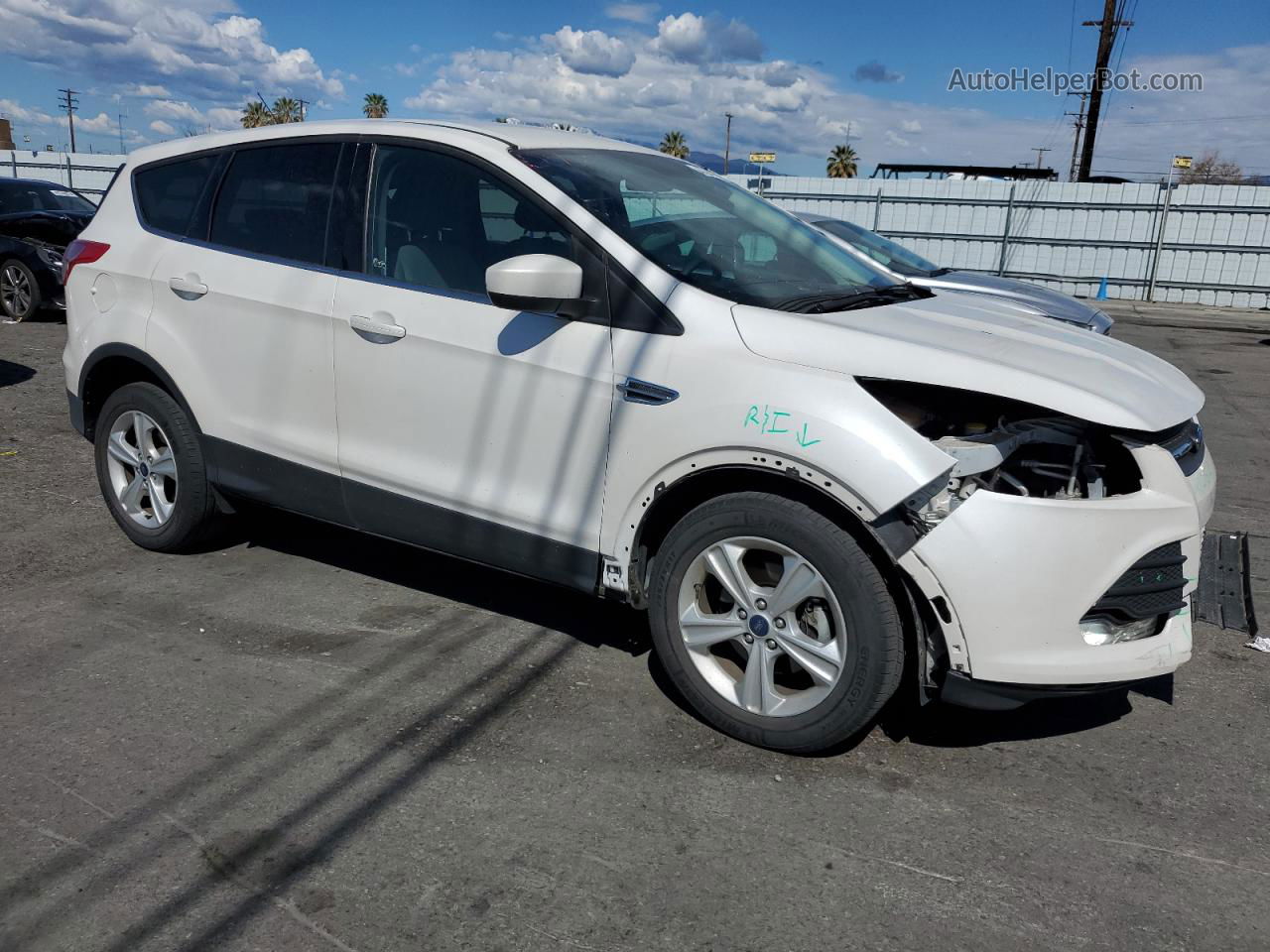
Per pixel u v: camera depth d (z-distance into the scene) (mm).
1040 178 25297
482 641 3787
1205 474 3129
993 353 3021
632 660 3676
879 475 2703
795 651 2963
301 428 3844
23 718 3139
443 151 3580
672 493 3121
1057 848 2676
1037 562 2707
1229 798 2932
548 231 3314
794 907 2418
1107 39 27375
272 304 3834
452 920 2334
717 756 3062
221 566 4430
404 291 3551
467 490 3459
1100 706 3475
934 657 2852
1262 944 2338
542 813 2748
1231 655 3914
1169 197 21469
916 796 2889
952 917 2400
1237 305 21594
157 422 4262
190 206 4207
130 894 2381
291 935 2270
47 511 5047
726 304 3059
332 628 3855
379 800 2777
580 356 3184
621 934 2309
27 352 9258
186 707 3234
